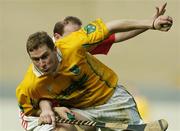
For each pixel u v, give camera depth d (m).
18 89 19.78
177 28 67.06
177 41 67.06
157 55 67.06
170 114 50.88
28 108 20.00
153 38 67.12
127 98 21.09
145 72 66.69
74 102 20.36
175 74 66.81
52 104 20.12
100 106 20.66
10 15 70.44
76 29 22.00
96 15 68.69
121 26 19.38
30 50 18.77
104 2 68.44
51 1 70.25
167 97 59.44
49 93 19.86
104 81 20.53
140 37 66.88
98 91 20.42
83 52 19.55
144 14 68.06
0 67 68.75
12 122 49.06
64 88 19.84
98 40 19.52
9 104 55.31
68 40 19.53
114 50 66.50
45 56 18.73
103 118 20.78
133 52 66.69
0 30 69.44
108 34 19.48
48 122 19.53
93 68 20.12
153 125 20.22
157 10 19.12
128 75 66.38
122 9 68.38
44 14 70.19
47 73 19.16
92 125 20.09
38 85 19.47
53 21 69.56
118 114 20.88
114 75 20.86
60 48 19.36
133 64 66.62
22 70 68.75
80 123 19.97
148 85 64.88
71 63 19.44
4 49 69.19
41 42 18.66
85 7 69.00
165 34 67.25
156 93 61.16
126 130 20.38
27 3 70.81
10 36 69.44
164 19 18.81
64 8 69.44
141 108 31.98
